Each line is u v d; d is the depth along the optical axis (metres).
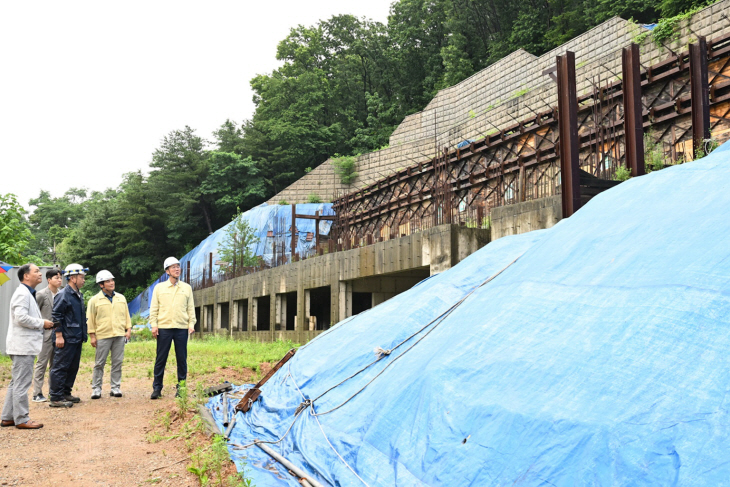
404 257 20.89
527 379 4.82
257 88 83.25
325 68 84.62
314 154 73.69
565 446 3.93
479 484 4.26
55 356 10.52
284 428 7.85
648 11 45.81
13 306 8.51
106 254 71.88
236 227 49.69
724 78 19.48
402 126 49.75
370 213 39.28
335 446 6.31
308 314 29.31
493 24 65.94
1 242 26.50
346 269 25.09
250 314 36.78
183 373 11.63
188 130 72.38
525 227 15.90
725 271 4.41
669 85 21.23
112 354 11.81
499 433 4.48
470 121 37.28
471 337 5.99
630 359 4.26
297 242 51.59
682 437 3.45
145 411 10.18
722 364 3.74
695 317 4.21
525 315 5.75
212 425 8.65
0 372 15.77
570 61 14.38
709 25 21.61
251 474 6.18
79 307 10.87
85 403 10.98
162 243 72.06
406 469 5.07
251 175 69.31
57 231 100.50
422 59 76.94
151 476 6.45
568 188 14.32
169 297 11.59
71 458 7.14
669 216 5.73
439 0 73.31
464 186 30.77
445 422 5.06
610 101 22.23
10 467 6.70
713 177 5.97
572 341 4.89
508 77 37.84
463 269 9.43
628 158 14.34
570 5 56.03
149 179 71.81
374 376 7.70
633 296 4.87
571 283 5.77
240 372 15.44
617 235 6.04
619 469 3.54
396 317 8.94
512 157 28.23
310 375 8.95
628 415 3.80
